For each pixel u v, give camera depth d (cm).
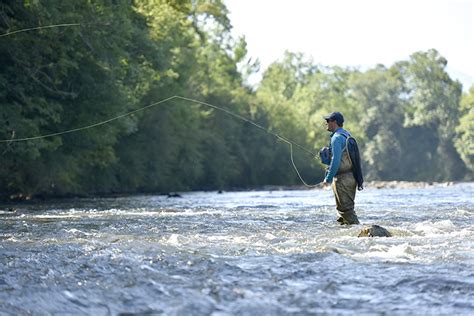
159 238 2586
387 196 9231
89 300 1432
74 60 8412
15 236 2741
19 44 7925
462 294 1456
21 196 9838
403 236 2633
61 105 8550
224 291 1488
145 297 1450
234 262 1839
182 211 4922
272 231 2930
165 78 12600
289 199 8450
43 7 7656
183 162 16488
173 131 15425
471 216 3853
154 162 14812
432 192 12044
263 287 1530
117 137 13162
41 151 9144
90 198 9650
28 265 1825
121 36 8812
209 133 18088
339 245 2228
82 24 8031
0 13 7781
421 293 1470
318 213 4447
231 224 3381
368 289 1506
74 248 2139
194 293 1473
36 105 8031
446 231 2839
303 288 1520
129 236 2695
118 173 13975
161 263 1822
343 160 3450
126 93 9700
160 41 12556
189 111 15712
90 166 12531
